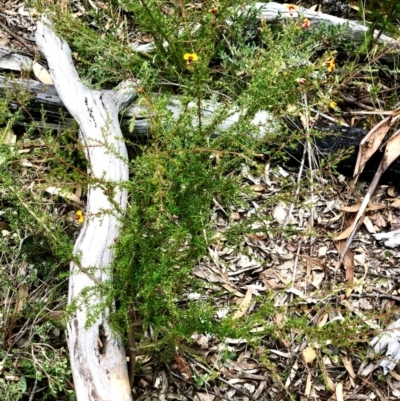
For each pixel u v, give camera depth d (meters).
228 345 1.46
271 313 1.23
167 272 1.17
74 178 1.44
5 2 2.05
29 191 1.51
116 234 1.38
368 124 1.83
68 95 1.65
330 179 1.73
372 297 1.55
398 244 1.64
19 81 1.74
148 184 1.18
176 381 1.40
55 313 1.40
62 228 1.56
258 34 1.95
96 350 1.23
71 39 1.86
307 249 1.63
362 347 1.47
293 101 1.38
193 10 1.78
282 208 1.68
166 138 1.21
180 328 1.17
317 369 1.45
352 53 1.94
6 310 1.37
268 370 1.44
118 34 1.93
